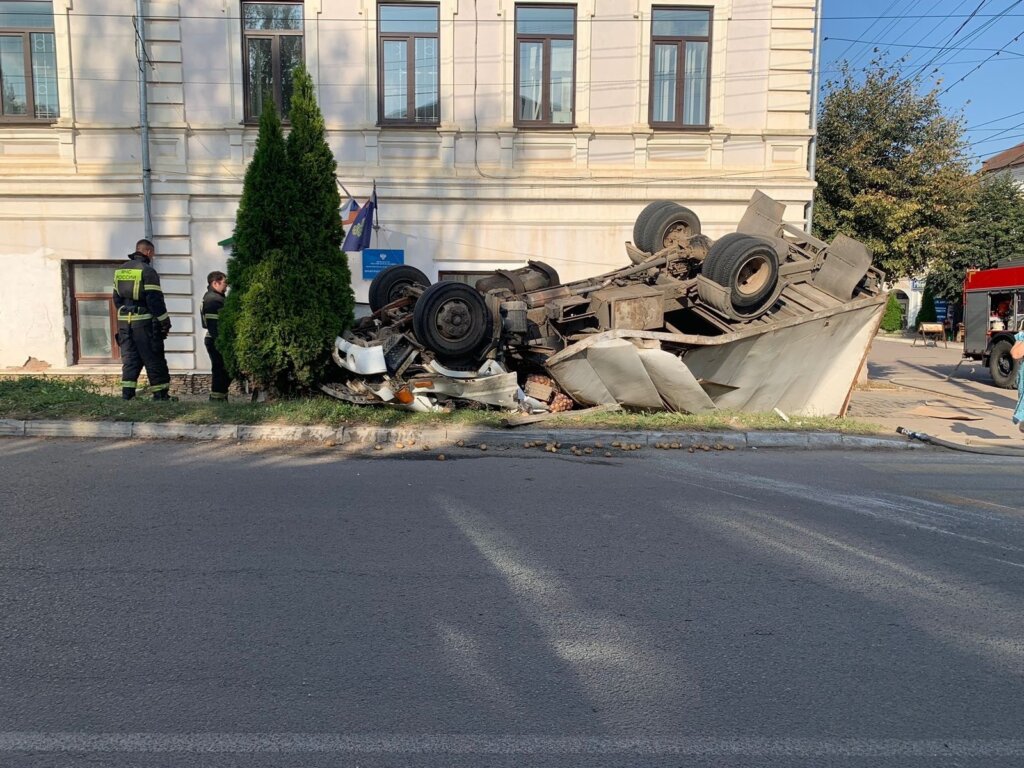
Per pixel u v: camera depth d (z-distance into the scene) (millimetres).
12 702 3176
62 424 8430
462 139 13273
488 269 13492
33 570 4566
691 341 9320
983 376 19516
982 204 32781
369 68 13039
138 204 13062
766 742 3020
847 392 10617
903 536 5645
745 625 4059
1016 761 2930
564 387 9633
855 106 19391
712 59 13492
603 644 3809
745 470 7746
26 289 13031
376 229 13250
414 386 9367
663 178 13398
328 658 3602
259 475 6957
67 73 12789
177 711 3139
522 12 13258
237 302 9484
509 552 5055
